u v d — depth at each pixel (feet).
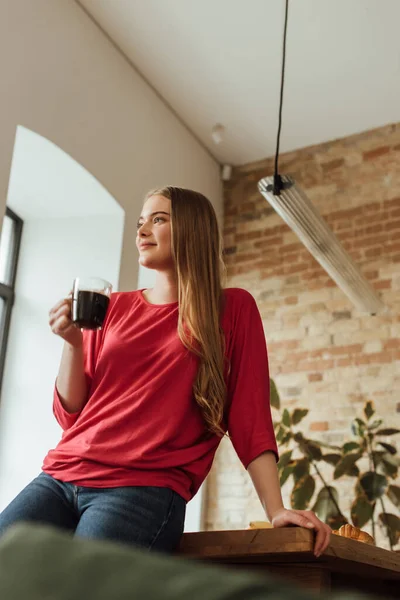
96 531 4.18
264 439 4.89
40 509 4.44
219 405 4.88
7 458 13.91
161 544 4.37
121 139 15.42
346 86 16.60
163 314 5.17
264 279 18.02
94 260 14.85
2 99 12.19
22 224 15.64
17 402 14.24
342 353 16.37
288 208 11.98
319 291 17.20
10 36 12.59
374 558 4.72
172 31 15.38
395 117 17.51
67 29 14.14
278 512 4.44
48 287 14.89
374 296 14.47
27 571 1.22
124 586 1.17
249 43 15.56
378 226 17.03
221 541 4.42
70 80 14.01
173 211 5.42
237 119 17.95
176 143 17.70
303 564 4.53
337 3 14.40
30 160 13.87
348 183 17.80
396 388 15.49
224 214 19.38
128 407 4.71
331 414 15.94
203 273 5.29
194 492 4.77
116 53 15.76
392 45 15.35
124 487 4.39
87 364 5.23
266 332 17.40
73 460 4.58
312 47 15.55
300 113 17.54
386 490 14.40
